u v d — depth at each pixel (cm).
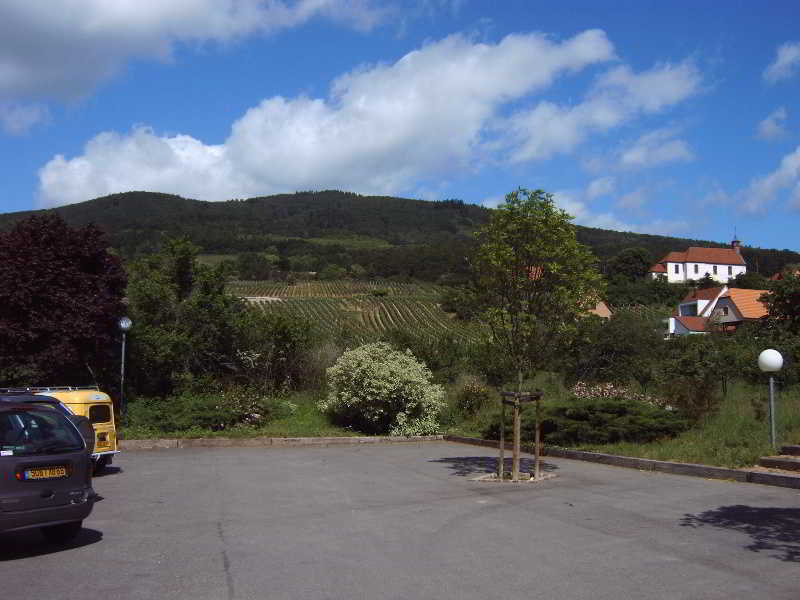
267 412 1977
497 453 1555
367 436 1867
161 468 1304
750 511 818
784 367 1983
